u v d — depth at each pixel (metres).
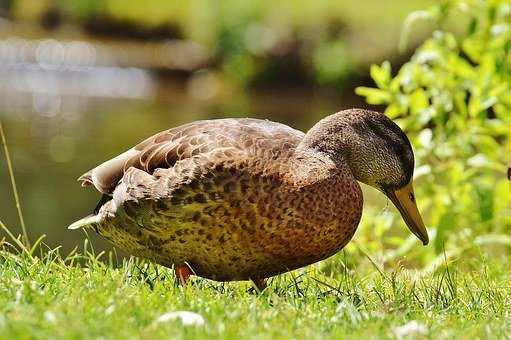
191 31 37.78
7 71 35.25
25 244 10.28
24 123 27.66
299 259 8.37
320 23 33.69
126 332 6.30
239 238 8.13
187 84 35.00
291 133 8.73
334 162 8.55
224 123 8.67
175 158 8.38
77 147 25.00
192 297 7.66
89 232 17.52
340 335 6.62
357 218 8.52
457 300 8.31
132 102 31.95
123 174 8.67
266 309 7.45
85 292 7.37
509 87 13.05
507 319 7.50
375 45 31.80
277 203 8.10
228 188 8.07
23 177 21.89
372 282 9.35
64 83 34.25
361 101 31.75
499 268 10.44
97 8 39.88
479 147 13.12
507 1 13.01
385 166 8.98
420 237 9.09
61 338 6.02
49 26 40.03
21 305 6.86
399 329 6.88
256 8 34.97
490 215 12.52
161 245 8.40
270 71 33.47
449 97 12.82
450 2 13.11
